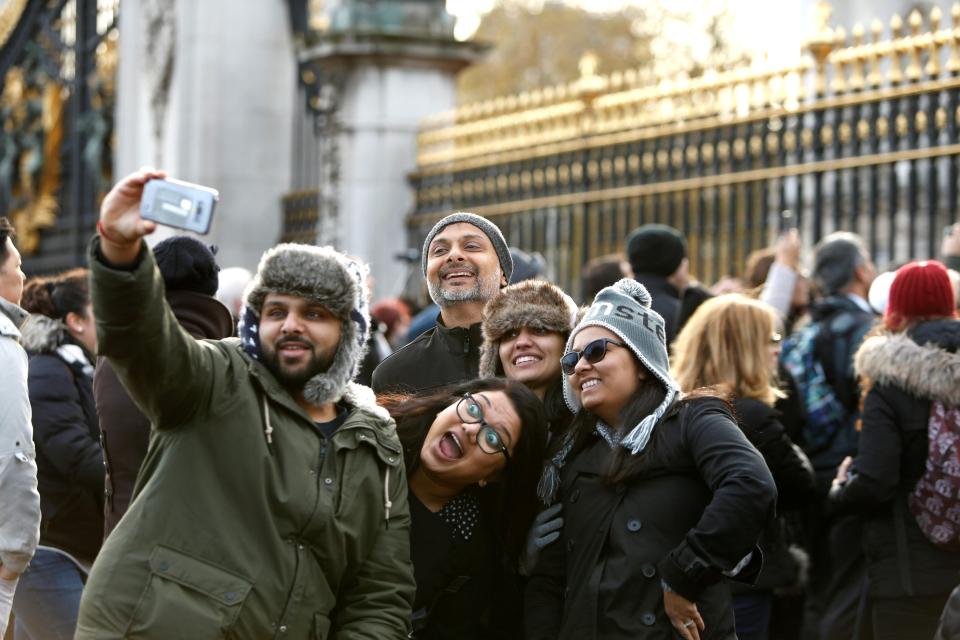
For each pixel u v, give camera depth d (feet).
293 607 13.44
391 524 14.19
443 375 18.26
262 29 51.49
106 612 13.12
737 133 34.73
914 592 19.07
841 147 32.42
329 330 13.85
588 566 15.24
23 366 17.61
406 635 14.20
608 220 38.01
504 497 15.74
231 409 13.57
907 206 32.09
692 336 19.86
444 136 43.29
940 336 19.16
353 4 44.55
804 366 23.71
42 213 64.75
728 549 14.40
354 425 14.02
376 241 44.52
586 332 15.61
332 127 45.52
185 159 51.06
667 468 15.16
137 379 13.12
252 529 13.43
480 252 18.42
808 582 22.40
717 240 34.60
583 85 38.55
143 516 13.38
